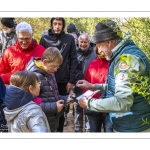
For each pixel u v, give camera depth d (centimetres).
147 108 163
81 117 344
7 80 259
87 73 271
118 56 158
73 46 311
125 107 150
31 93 168
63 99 228
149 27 172
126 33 165
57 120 220
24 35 256
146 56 158
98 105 158
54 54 206
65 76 311
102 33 165
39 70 209
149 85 145
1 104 192
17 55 263
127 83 149
